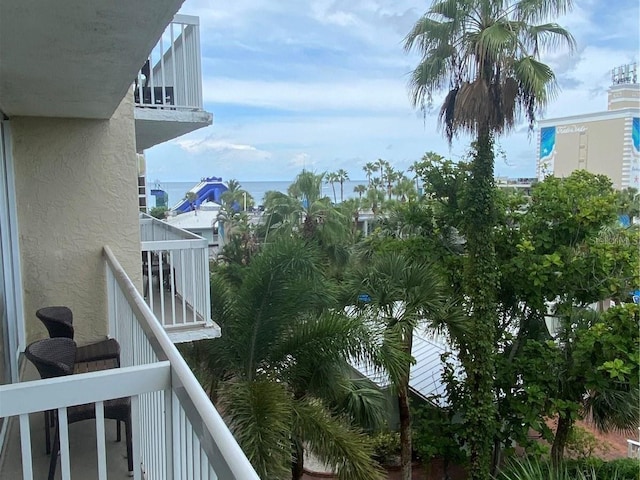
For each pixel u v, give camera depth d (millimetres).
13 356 4160
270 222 22484
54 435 2607
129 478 2711
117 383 1699
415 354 14750
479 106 10117
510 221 11523
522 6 9953
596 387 9758
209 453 1263
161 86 6355
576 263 10414
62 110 4469
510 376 10570
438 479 11289
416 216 12281
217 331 6105
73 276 5047
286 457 5238
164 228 8602
